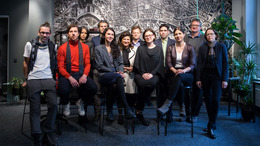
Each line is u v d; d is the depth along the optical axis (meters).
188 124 2.82
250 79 3.76
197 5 4.75
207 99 2.47
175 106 4.02
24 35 5.13
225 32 3.87
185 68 2.65
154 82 2.54
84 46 2.61
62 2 4.89
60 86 2.36
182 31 2.63
